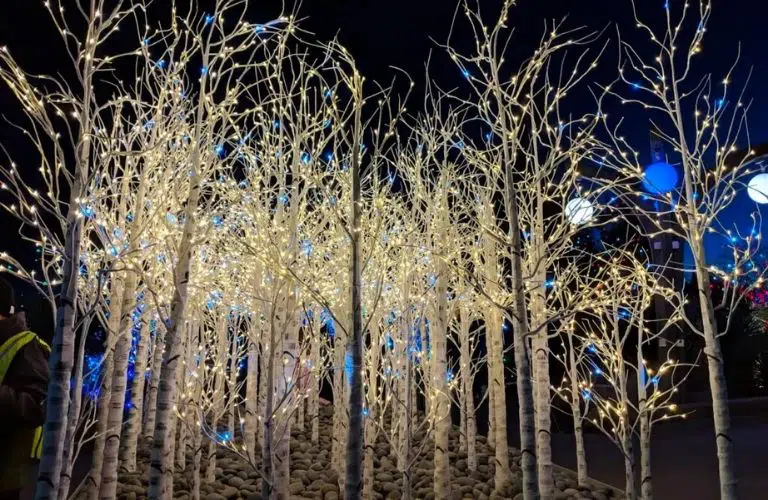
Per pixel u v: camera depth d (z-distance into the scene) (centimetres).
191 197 450
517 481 718
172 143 546
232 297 670
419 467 806
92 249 523
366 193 655
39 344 411
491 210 650
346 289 630
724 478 421
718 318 1541
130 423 784
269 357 490
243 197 545
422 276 634
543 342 612
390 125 557
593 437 1178
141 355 805
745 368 1656
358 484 397
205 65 463
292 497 702
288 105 552
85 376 446
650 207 868
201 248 619
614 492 728
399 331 730
